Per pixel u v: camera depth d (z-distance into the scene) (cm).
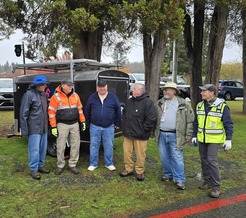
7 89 1473
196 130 500
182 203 450
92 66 711
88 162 635
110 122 580
